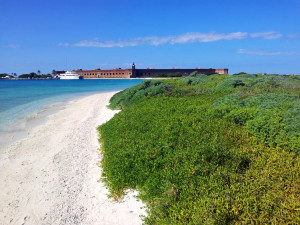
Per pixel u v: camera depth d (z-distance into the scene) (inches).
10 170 373.1
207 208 199.0
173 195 236.1
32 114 835.4
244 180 238.7
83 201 281.9
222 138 348.2
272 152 299.3
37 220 252.1
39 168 378.9
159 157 319.6
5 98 1378.0
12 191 311.4
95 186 313.7
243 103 490.9
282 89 695.7
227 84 902.4
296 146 299.4
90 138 527.2
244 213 191.2
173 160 301.4
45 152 449.7
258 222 183.9
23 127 643.5
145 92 871.1
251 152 304.3
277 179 237.0
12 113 853.2
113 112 824.9
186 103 649.6
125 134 438.3
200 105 604.7
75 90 2124.8
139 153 342.3
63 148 468.4
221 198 209.3
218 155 282.5
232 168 262.5
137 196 271.9
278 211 189.8
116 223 238.2
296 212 186.5
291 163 266.5
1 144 499.5
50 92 1882.4
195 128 399.9
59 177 345.1
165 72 5536.4
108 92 1877.5
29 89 2249.0
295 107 368.8
